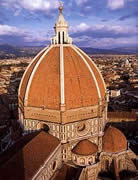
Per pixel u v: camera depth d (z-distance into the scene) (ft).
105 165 244.83
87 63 245.24
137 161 259.60
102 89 259.19
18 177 155.84
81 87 227.61
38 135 208.13
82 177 208.33
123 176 243.40
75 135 226.17
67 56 235.81
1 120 460.14
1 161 173.06
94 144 234.38
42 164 177.99
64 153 221.25
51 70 228.84
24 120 237.25
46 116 224.94
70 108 219.82
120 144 242.58
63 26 253.44
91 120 233.14
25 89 242.37
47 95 223.30
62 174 208.13
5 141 342.85
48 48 250.78
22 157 175.42
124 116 448.24
